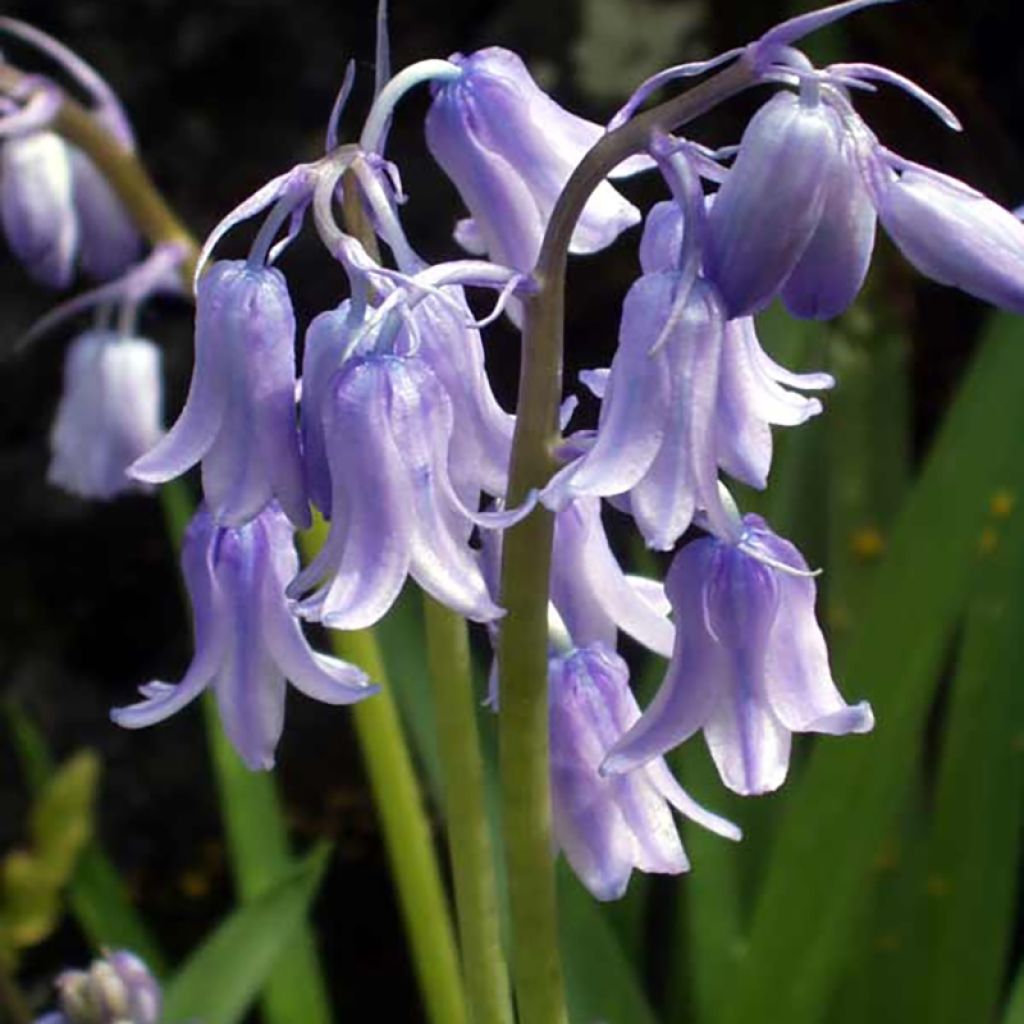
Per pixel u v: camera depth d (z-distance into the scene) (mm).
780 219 181
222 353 195
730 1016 298
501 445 203
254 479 196
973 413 308
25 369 423
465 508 194
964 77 438
